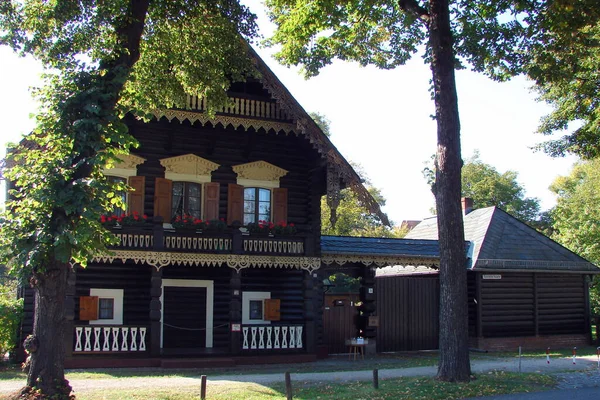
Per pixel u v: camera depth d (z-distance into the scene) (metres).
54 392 12.30
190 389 14.71
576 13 16.77
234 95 21.67
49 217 12.25
